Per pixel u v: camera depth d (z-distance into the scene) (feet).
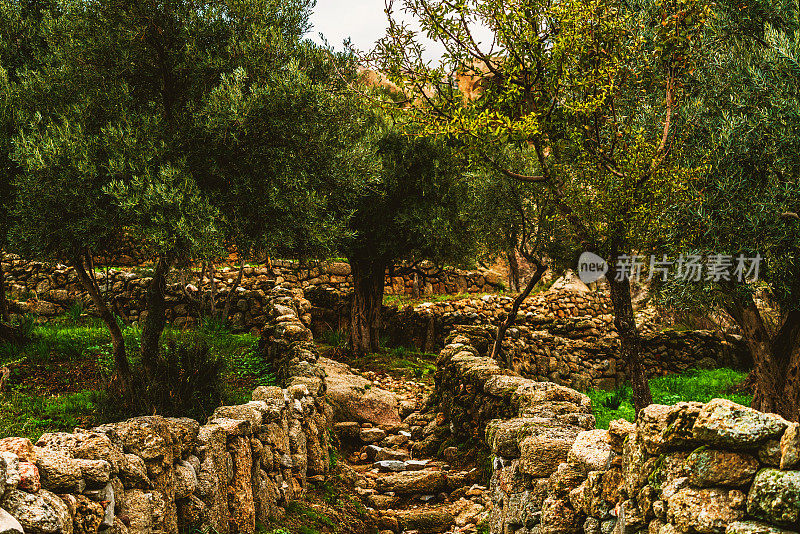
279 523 20.45
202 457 15.96
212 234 21.21
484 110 22.35
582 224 22.13
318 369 35.06
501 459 18.65
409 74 22.95
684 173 20.88
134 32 23.79
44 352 36.45
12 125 23.52
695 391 50.78
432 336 62.80
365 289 57.26
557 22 21.45
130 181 20.95
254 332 52.60
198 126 22.63
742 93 24.03
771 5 25.45
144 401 23.27
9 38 29.04
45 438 11.50
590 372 61.72
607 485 12.51
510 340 60.18
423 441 35.32
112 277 54.54
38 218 21.33
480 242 51.96
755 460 8.84
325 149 24.91
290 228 23.97
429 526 24.93
